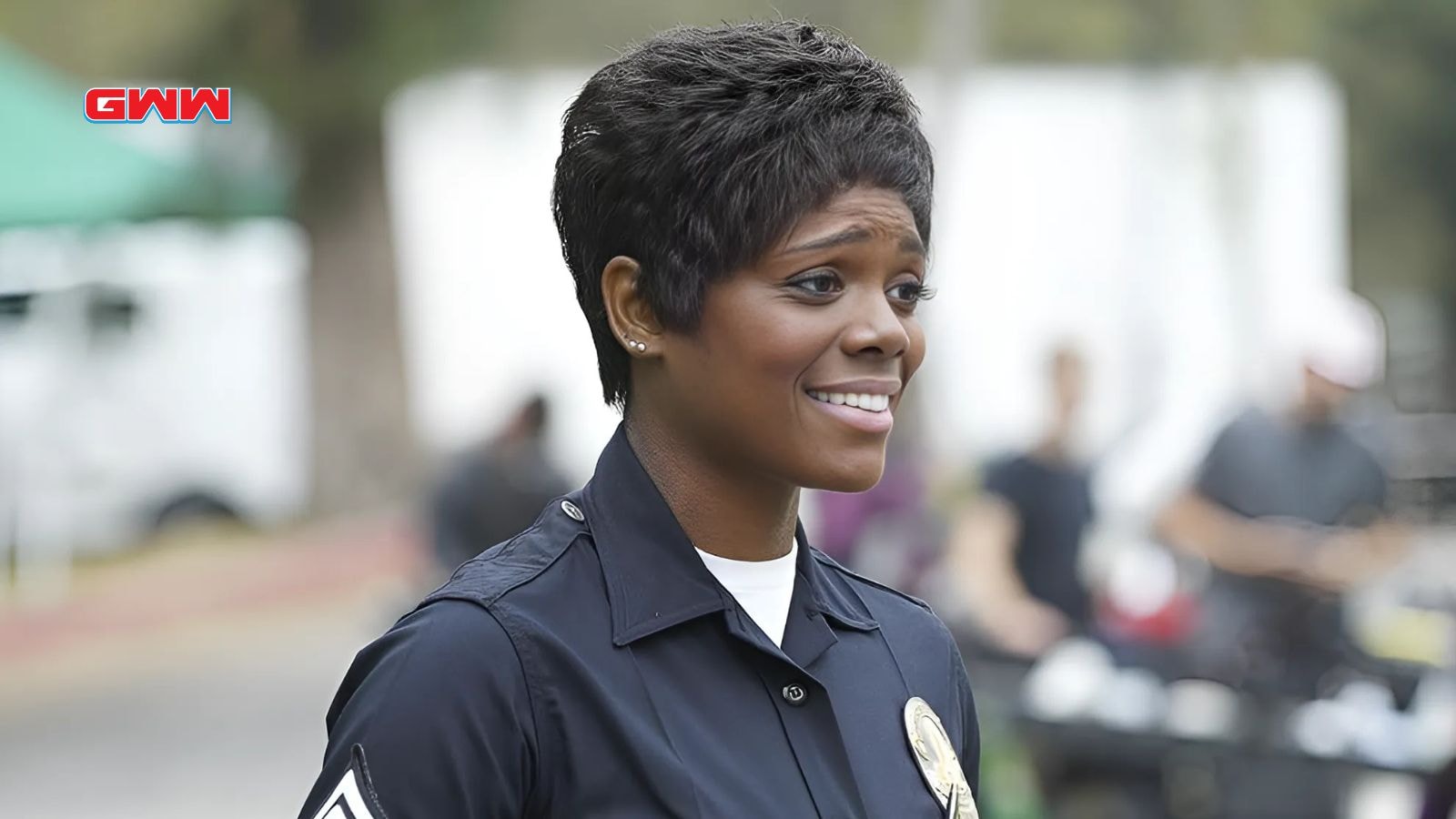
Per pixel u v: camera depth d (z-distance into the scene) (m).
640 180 4.26
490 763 4.05
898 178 4.27
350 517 42.94
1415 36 53.34
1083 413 14.49
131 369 35.78
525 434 18.52
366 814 4.01
